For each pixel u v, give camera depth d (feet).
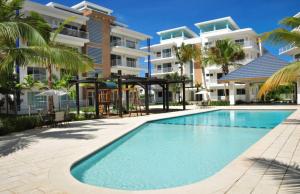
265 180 15.87
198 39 166.30
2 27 30.71
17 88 80.38
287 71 37.76
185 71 169.37
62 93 51.29
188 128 49.26
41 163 21.34
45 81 87.56
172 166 24.39
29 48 36.42
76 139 32.91
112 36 139.23
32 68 93.25
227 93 152.97
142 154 29.25
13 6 40.24
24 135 36.94
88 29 120.67
